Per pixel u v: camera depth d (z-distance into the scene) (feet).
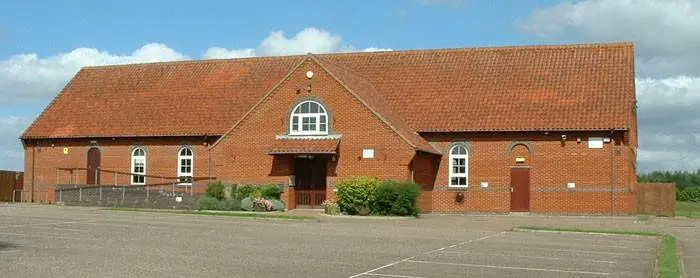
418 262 59.57
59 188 143.54
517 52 145.38
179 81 159.94
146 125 151.02
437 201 134.41
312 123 129.80
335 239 77.82
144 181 150.10
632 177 130.31
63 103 164.25
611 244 79.97
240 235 80.18
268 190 127.44
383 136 125.29
